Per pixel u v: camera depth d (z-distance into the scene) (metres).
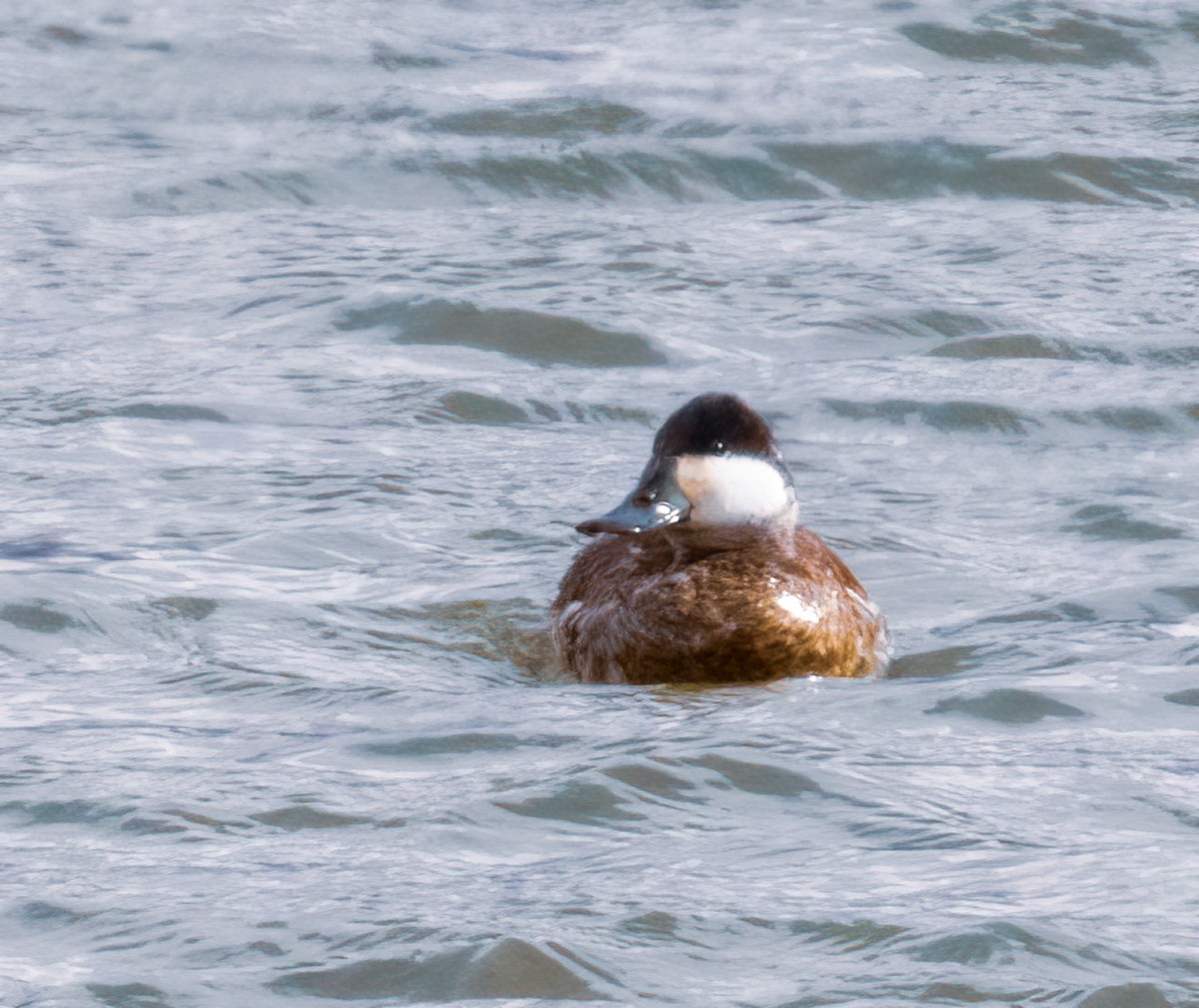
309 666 9.50
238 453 13.15
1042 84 23.59
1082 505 12.26
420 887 6.66
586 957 6.11
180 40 25.08
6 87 23.38
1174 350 15.38
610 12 26.91
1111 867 6.79
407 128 21.86
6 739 8.30
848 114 22.23
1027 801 7.52
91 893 6.62
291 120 22.27
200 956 6.15
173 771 7.88
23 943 6.26
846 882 6.70
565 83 23.52
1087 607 10.48
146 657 9.61
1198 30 25.28
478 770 7.89
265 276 17.48
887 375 14.97
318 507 12.10
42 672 9.34
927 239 18.66
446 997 5.91
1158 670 9.30
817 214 19.59
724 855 6.98
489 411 14.29
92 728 8.48
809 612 9.31
